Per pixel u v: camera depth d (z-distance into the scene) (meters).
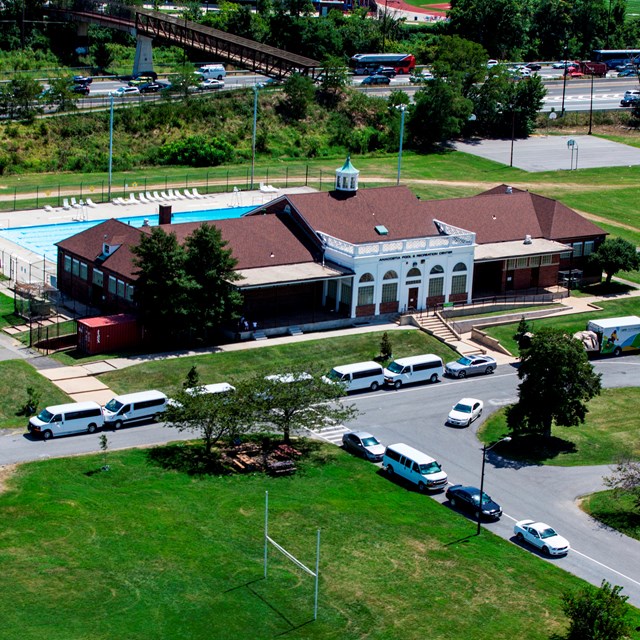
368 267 105.06
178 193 149.12
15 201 141.88
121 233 107.88
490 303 112.50
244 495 74.00
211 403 77.88
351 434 83.50
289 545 68.00
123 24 195.00
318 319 104.62
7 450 78.62
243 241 106.25
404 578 65.38
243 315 102.75
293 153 176.38
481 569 66.88
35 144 162.50
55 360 94.12
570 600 59.69
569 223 122.44
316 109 186.75
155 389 89.81
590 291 120.50
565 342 84.44
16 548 65.56
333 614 61.50
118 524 68.88
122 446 80.88
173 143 168.88
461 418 88.12
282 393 80.00
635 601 65.00
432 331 105.44
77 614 60.00
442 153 180.50
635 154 184.25
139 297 97.12
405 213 114.56
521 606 63.16
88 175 157.88
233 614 60.94
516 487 79.00
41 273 115.00
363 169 168.62
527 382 85.06
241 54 198.00
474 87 191.38
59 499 71.31
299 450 82.56
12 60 195.50
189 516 70.50
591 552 70.56
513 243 117.44
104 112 171.62
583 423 88.56
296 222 110.75
